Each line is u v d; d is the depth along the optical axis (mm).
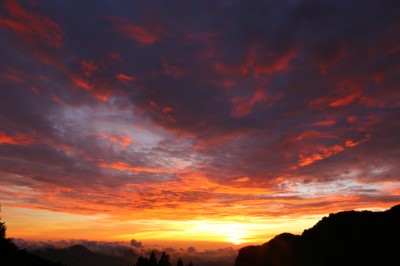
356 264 87500
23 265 73500
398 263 79125
